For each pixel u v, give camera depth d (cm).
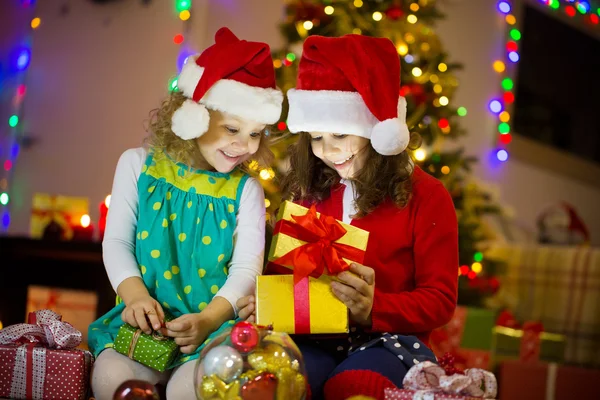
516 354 331
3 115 398
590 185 544
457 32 488
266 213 204
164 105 179
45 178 394
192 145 175
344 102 167
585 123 548
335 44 169
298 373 138
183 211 174
